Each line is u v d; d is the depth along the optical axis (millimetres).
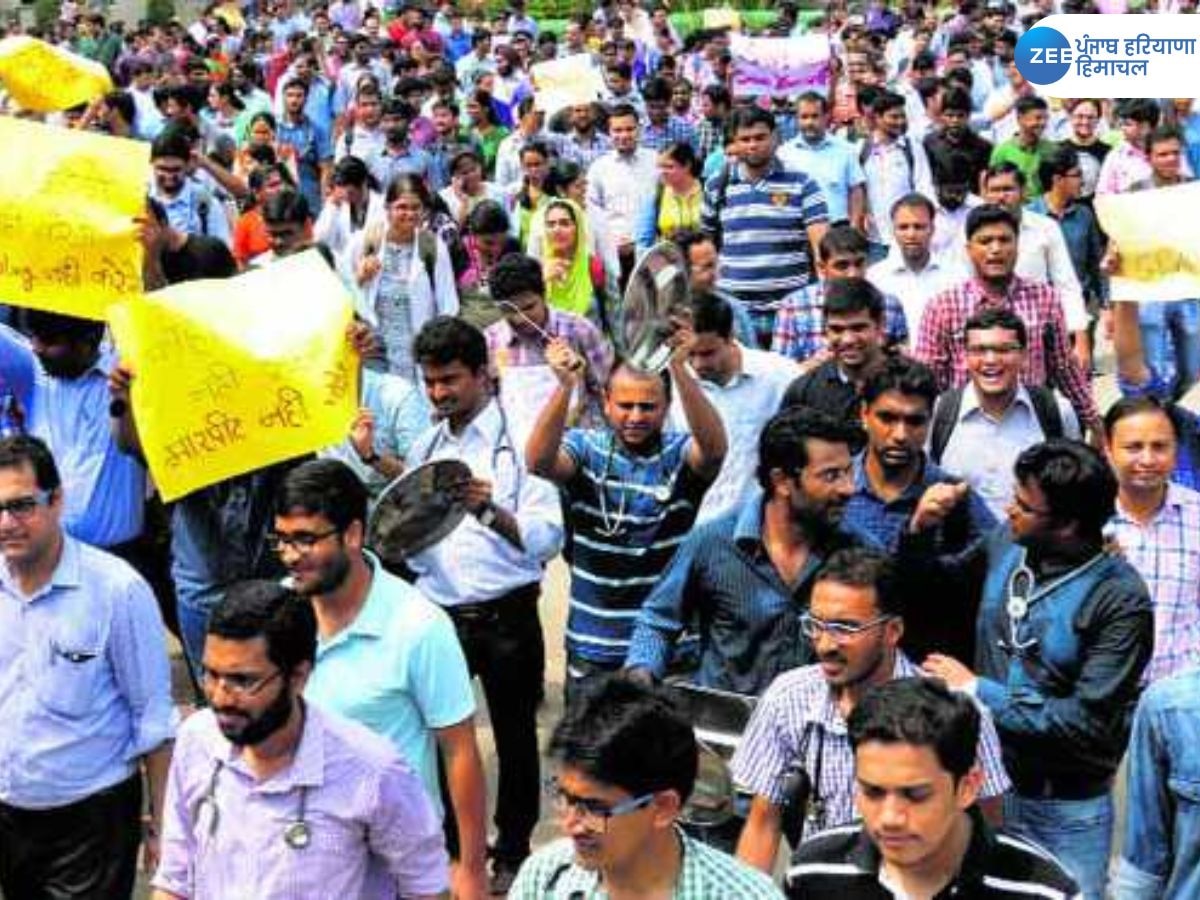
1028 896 3432
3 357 6340
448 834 5465
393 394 6309
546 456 5641
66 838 5035
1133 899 4285
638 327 5617
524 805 6273
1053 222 9148
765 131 9961
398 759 3965
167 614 7051
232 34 26875
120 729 5039
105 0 32281
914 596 5219
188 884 4000
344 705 4516
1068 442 4648
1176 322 8992
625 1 27094
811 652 4910
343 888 3908
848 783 4191
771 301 10094
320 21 26812
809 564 4902
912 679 3402
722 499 6645
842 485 4836
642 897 3346
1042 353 7371
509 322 7266
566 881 3449
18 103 9172
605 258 10602
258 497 6047
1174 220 6289
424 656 4551
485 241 9672
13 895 5156
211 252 7367
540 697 6434
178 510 6195
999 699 4688
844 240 8055
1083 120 12609
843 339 6465
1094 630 4648
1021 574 4766
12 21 31141
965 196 9547
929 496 5145
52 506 4832
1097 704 4594
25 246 5980
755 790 4297
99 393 6379
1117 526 5441
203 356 5387
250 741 3787
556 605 9297
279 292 5551
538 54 22156
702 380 6625
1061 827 4738
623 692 3301
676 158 11055
